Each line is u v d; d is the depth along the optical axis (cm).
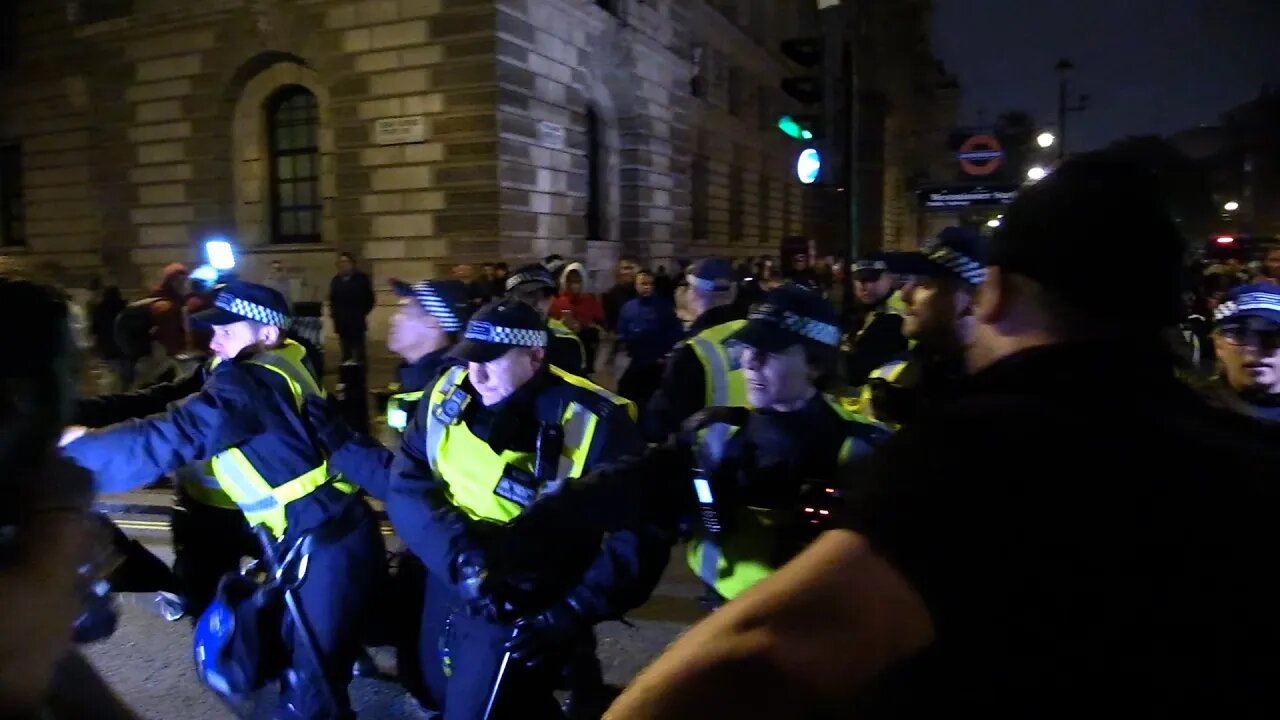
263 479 344
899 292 539
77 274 2066
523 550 273
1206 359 797
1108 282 108
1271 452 106
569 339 473
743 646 94
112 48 1973
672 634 533
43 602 121
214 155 1883
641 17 2245
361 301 1507
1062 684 94
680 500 278
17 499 122
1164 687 94
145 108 1947
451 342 458
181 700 450
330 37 1725
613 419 302
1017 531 95
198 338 828
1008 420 102
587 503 271
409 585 368
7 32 2108
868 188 4522
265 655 352
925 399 116
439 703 336
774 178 3606
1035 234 112
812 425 270
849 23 941
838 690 94
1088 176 113
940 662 96
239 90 1861
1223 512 97
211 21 1838
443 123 1652
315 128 1827
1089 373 106
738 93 3172
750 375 274
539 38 1756
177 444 324
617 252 2180
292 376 345
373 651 518
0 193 2248
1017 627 94
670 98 2481
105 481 316
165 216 1950
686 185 2620
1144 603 94
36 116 2102
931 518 97
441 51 1642
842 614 96
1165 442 101
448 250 1662
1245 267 1625
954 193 1370
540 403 301
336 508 351
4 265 170
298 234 1869
